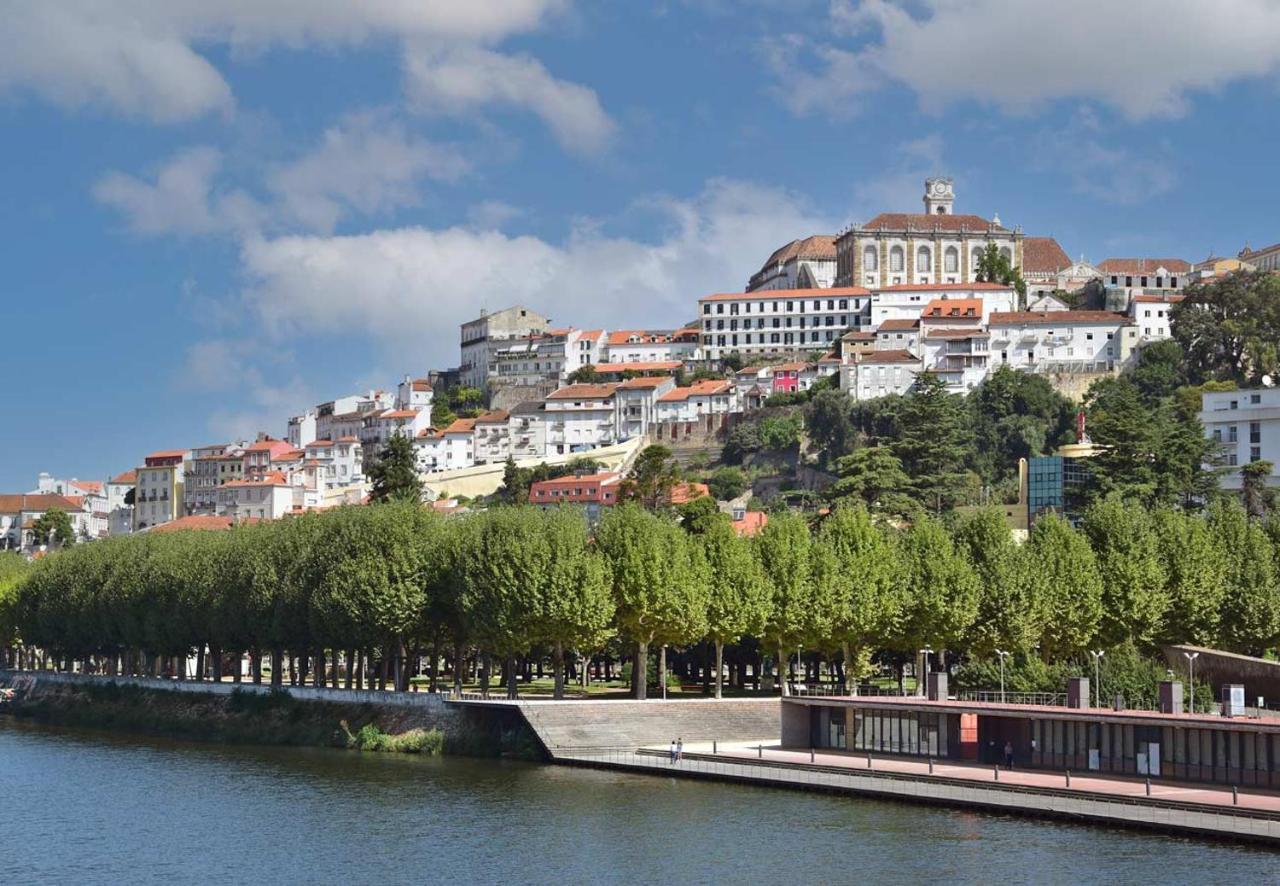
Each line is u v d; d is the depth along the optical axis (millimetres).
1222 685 173500
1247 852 121312
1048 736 158000
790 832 136500
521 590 192500
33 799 165250
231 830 146625
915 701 172125
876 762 165625
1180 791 138500
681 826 140500
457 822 146000
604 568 197625
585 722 187875
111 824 151375
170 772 183375
